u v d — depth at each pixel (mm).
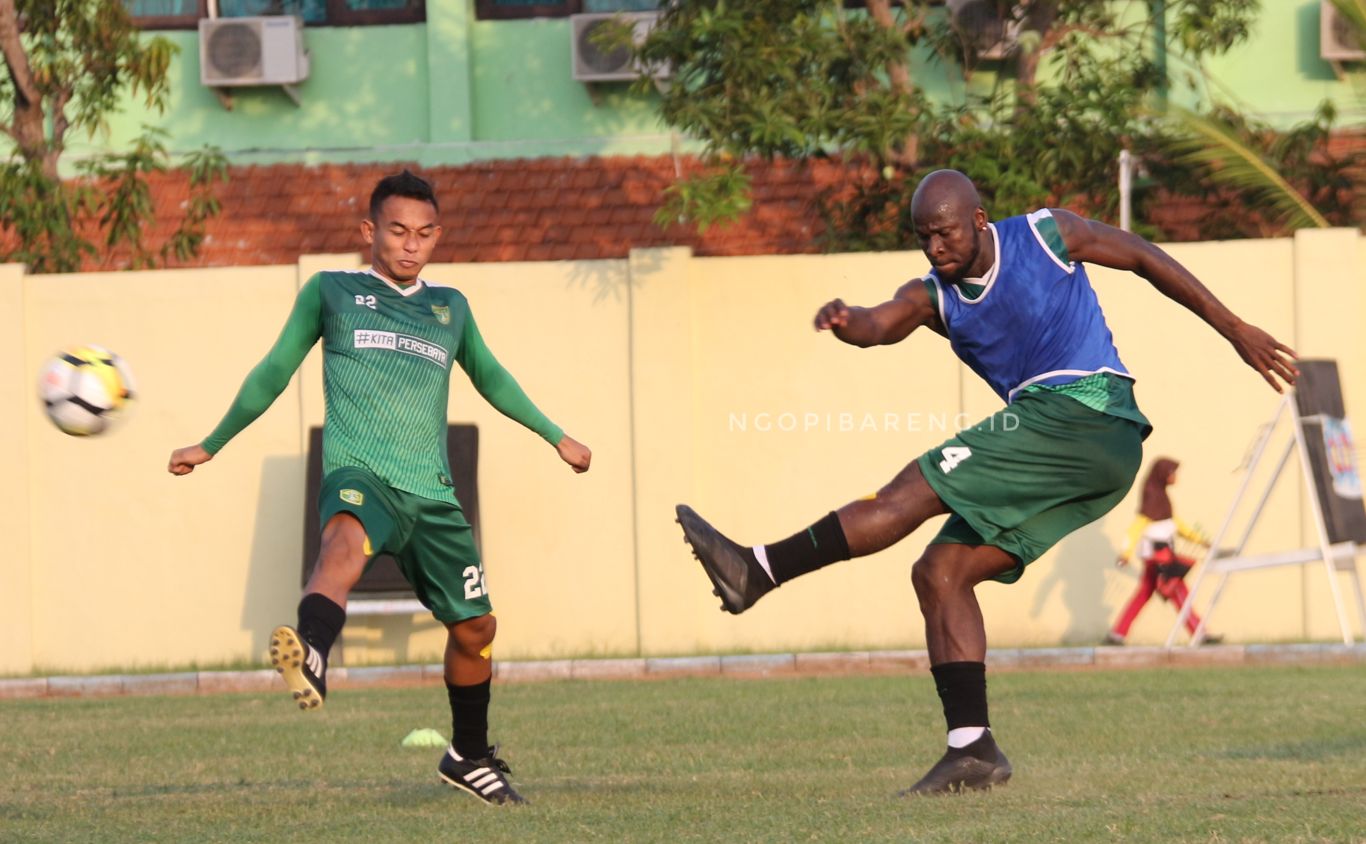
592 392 53531
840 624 52844
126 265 66062
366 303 22031
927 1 61969
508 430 53562
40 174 59344
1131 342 52438
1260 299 52156
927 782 21750
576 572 53375
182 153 66125
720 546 21375
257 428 53688
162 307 53688
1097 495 21547
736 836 18219
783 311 53281
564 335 53625
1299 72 66250
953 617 21906
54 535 53844
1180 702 36219
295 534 53594
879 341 21938
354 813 21750
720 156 56156
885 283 53000
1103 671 45875
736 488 53344
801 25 53531
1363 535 47812
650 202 66688
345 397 21625
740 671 48938
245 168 69625
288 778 27266
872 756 28453
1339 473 47906
